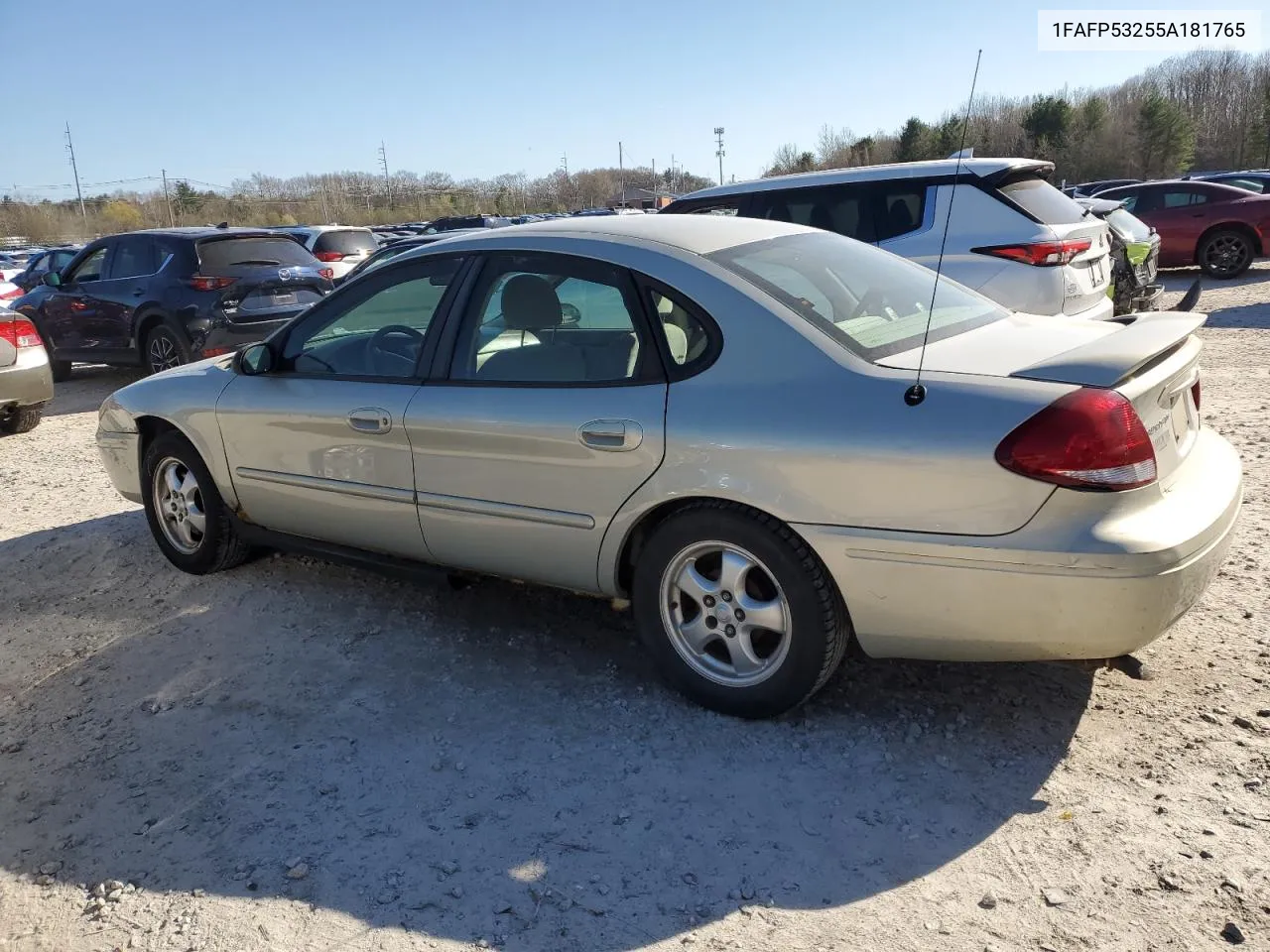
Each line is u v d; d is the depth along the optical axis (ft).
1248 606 12.25
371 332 12.89
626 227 11.55
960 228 22.39
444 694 11.53
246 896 8.29
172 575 15.88
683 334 10.27
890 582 9.16
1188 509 8.92
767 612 10.03
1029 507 8.49
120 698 11.96
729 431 9.67
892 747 9.88
